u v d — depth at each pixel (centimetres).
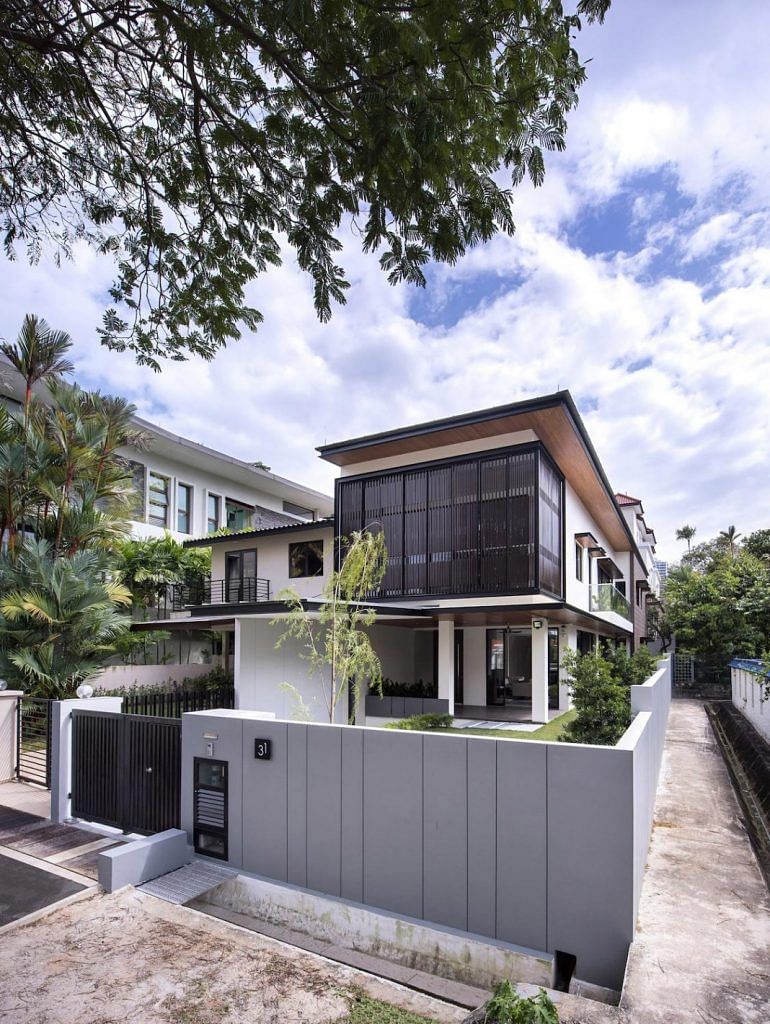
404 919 405
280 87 407
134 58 424
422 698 1488
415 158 348
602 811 353
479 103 357
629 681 988
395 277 456
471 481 1402
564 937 356
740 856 494
